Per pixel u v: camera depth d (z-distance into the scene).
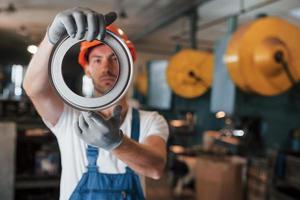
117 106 0.73
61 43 0.75
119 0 4.04
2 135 2.73
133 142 0.82
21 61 7.98
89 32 0.69
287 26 2.01
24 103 3.38
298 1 3.61
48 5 4.46
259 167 3.05
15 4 4.43
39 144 3.09
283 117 2.97
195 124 4.39
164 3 4.08
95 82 0.86
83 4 4.33
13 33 6.70
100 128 0.70
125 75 0.77
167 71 3.54
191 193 3.88
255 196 3.06
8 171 2.74
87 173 0.99
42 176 2.97
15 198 2.93
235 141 3.61
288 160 2.50
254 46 1.97
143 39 6.58
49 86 0.89
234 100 2.27
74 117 1.00
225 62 2.19
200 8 4.05
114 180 0.99
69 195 0.99
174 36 5.96
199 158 3.51
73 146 1.00
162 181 4.52
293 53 1.99
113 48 0.77
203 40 6.28
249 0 3.62
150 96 5.52
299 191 2.51
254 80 1.99
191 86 3.44
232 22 2.62
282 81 2.03
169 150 4.37
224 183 3.15
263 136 3.12
